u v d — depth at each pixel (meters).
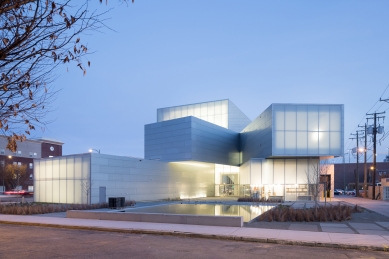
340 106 40.41
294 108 40.38
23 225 18.91
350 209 24.67
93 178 35.69
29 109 6.52
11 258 10.35
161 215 18.06
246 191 47.66
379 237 13.47
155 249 11.73
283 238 13.23
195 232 14.66
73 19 5.44
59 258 10.31
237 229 15.52
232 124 66.00
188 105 70.81
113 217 19.50
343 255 10.89
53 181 40.19
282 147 39.97
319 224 17.83
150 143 53.12
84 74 5.98
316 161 42.47
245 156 57.31
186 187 52.44
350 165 93.88
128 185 40.38
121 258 10.29
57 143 102.75
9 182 82.25
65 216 22.95
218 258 10.34
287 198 42.69
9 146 6.26
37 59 5.92
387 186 43.69
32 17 5.46
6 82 6.04
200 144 49.50
